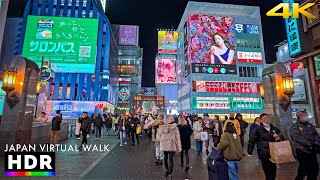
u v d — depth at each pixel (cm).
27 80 984
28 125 986
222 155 452
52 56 5831
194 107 5466
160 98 8300
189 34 6034
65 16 6150
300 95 3016
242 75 5912
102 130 2559
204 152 1071
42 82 2225
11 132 886
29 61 1013
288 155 440
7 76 918
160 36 8481
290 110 1072
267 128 475
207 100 5550
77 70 5806
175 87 8712
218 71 5822
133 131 1323
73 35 6000
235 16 6425
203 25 6109
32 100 1028
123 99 8212
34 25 5975
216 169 437
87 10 6325
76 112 5444
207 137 970
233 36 6188
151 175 634
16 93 929
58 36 5956
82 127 1099
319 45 1307
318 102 1323
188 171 688
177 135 636
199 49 5919
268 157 449
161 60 8400
